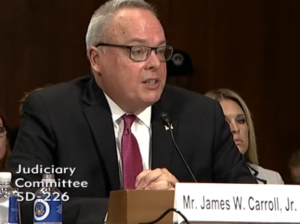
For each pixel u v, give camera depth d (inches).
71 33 745.6
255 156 552.4
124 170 387.5
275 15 786.8
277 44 785.6
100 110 398.9
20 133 396.2
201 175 400.8
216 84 772.0
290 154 779.4
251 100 780.0
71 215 343.9
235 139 537.3
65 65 741.9
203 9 776.3
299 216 272.8
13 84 728.3
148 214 273.0
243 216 266.2
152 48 385.4
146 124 401.7
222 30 776.9
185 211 260.7
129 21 386.9
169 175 338.3
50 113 395.2
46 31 740.0
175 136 403.9
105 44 392.2
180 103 419.5
